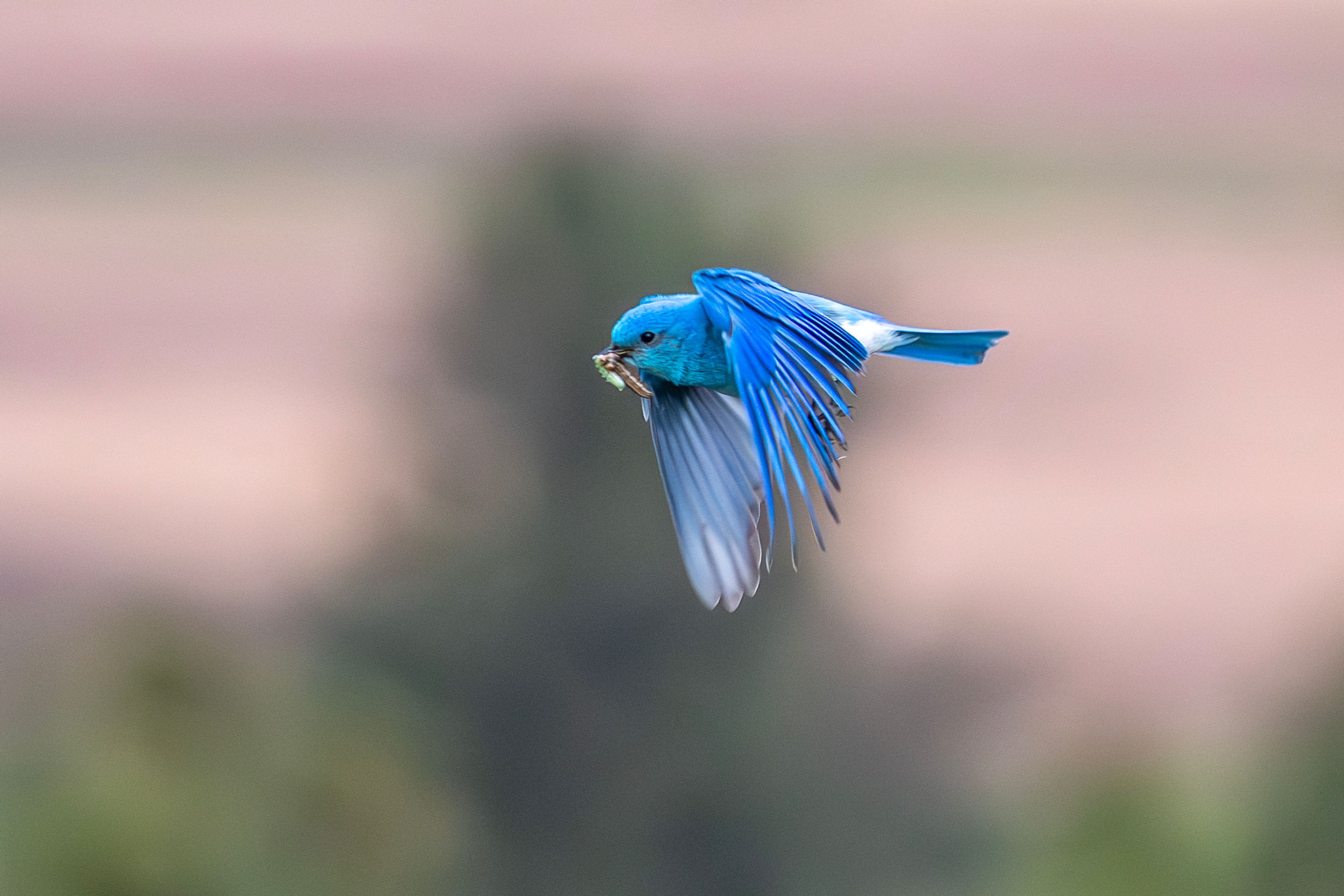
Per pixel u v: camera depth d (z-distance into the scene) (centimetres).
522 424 4988
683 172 5100
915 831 5103
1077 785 3472
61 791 3133
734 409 1734
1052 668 5406
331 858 3781
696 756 4991
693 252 5009
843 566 5112
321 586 5062
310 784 3766
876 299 5134
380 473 5041
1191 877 3334
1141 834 3375
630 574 4956
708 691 4988
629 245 4944
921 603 5291
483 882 4912
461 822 4819
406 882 3897
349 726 4203
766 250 5047
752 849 5041
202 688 3344
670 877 5069
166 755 3250
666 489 1712
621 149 5031
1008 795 5009
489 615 4944
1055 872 3441
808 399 1543
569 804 4969
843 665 5094
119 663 3297
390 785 3922
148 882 3117
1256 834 3328
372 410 5100
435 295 5056
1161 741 3509
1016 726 5234
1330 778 3272
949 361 1939
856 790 5091
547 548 4947
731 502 1711
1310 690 3344
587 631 4978
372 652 4938
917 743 5141
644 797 4991
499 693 4969
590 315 4966
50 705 3334
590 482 4969
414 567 5019
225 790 3347
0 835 3091
